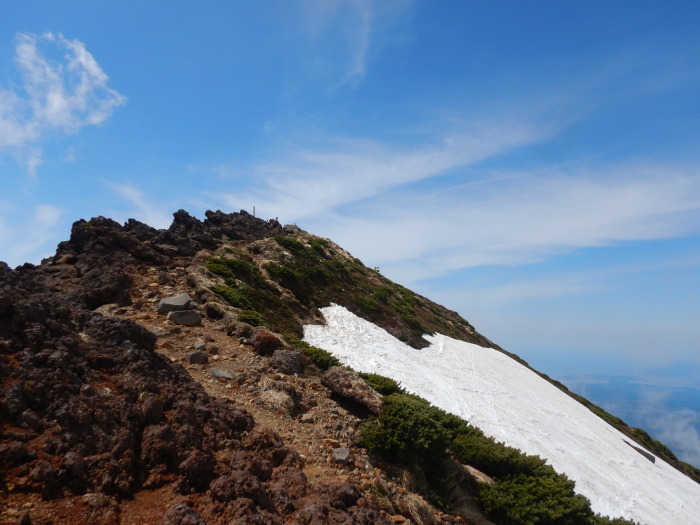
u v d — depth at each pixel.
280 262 38.59
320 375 18.00
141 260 26.75
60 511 6.07
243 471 7.78
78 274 22.55
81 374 8.59
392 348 32.56
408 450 12.73
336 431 12.73
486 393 30.14
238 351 17.08
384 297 45.09
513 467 15.41
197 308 21.16
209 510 6.84
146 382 9.24
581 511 13.90
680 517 22.48
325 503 7.80
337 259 50.72
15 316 8.92
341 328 32.81
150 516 6.57
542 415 30.75
